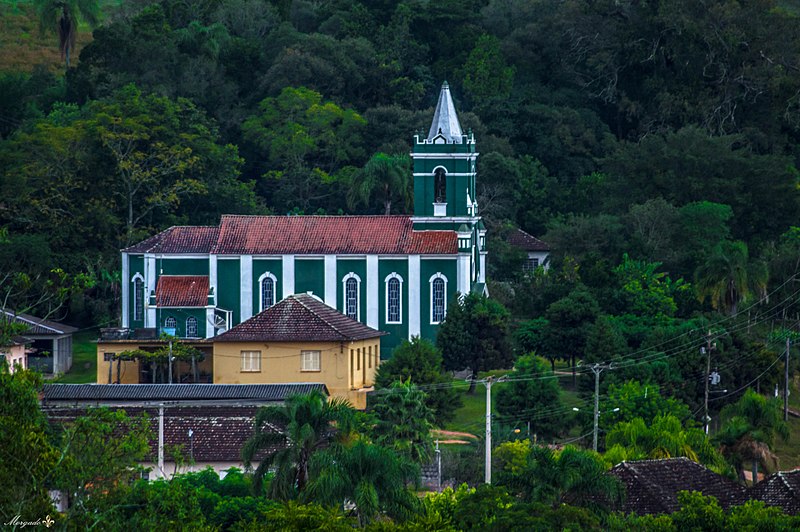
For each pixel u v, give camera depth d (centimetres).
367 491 17875
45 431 15262
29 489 13600
